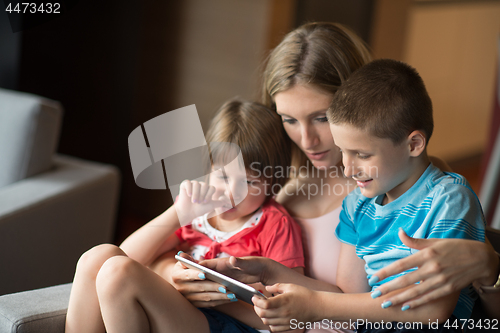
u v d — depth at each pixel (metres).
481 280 0.83
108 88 2.52
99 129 2.53
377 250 0.95
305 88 1.01
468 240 0.79
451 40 3.58
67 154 2.40
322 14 2.57
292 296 0.86
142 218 2.79
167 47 2.65
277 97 1.06
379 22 2.90
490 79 4.03
